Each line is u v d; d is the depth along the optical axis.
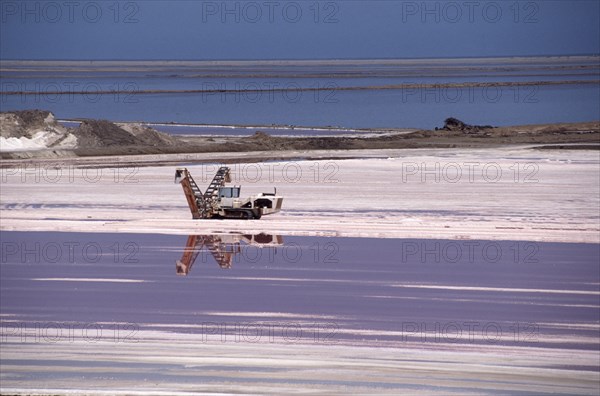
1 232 101.94
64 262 86.75
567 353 59.47
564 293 73.88
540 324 65.44
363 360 58.44
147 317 68.19
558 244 93.38
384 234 98.50
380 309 69.75
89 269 83.88
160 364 57.97
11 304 71.94
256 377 55.53
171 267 84.31
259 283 78.00
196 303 71.75
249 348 60.84
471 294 73.81
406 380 55.03
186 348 61.00
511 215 111.12
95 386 53.94
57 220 108.81
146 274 81.69
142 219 109.38
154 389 53.47
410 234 98.62
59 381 54.75
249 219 108.75
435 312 68.56
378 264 84.75
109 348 61.12
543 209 115.69
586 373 55.97
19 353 60.09
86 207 119.94
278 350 60.50
